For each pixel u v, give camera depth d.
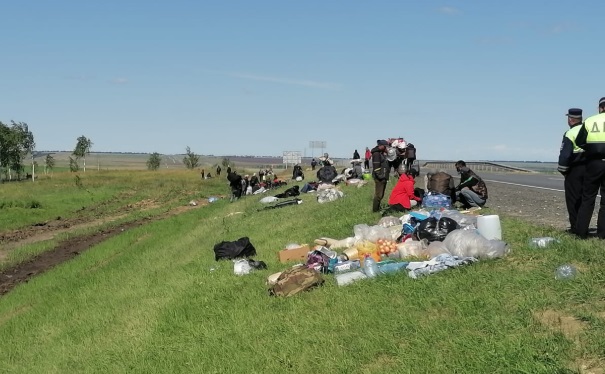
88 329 12.02
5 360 11.47
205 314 10.48
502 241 9.97
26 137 101.69
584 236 10.35
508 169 56.25
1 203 47.53
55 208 49.06
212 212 37.78
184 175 92.88
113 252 24.70
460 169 16.25
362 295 9.28
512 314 7.21
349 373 6.94
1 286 20.92
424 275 9.47
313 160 72.31
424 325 7.55
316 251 11.66
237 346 8.64
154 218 41.75
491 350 6.35
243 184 45.78
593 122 9.99
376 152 16.94
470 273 9.00
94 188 70.50
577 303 7.17
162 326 10.44
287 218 22.12
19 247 29.78
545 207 16.55
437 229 11.90
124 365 9.19
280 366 7.60
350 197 23.02
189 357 8.70
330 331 8.26
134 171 109.75
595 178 10.01
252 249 15.15
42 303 15.92
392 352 7.09
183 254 19.56
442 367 6.35
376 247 12.09
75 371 9.82
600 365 5.75
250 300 10.53
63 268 22.09
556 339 6.30
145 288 14.46
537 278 8.18
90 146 131.12
